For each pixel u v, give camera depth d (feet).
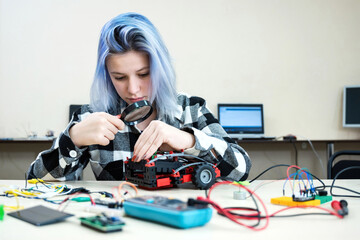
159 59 3.58
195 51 11.09
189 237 1.48
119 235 1.51
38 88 10.45
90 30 10.65
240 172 3.40
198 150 3.09
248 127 10.57
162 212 1.62
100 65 3.62
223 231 1.57
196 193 2.63
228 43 11.21
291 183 3.26
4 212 1.90
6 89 10.36
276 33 11.38
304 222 1.73
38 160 3.44
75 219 1.78
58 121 10.48
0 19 10.39
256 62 11.29
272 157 11.16
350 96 10.94
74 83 10.57
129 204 1.76
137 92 3.40
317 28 11.51
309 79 11.44
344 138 11.39
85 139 3.23
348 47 11.56
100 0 10.69
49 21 10.53
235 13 11.25
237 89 11.19
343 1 11.59
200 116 4.24
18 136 10.34
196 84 11.07
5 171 10.25
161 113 3.98
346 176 5.28
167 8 11.00
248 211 1.97
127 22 3.34
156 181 2.70
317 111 11.41
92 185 3.17
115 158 4.05
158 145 2.90
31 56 10.46
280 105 11.32
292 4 11.44
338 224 1.69
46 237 1.49
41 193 2.53
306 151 11.26
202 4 11.14
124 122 3.39
